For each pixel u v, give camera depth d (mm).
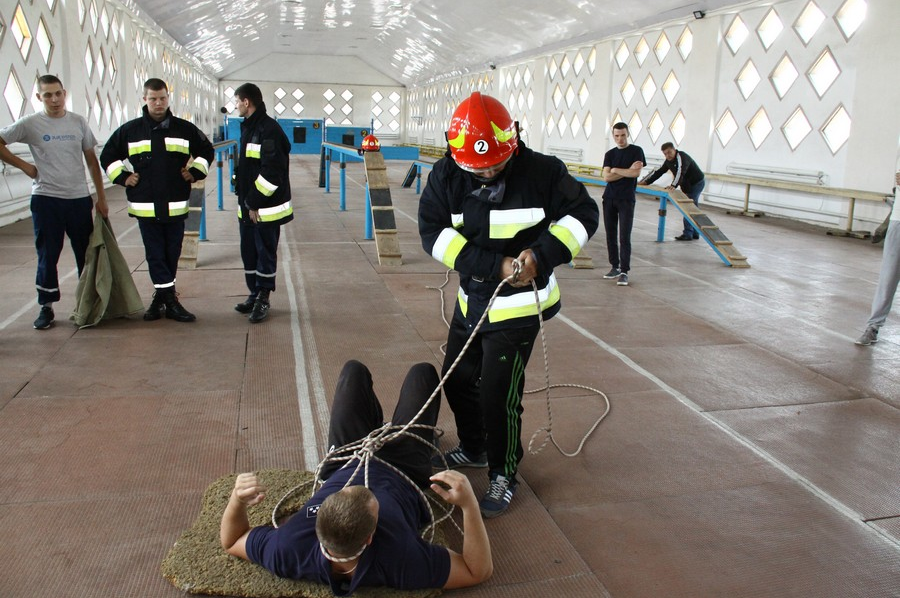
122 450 3227
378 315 5680
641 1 15539
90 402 3750
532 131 23703
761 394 4223
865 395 4242
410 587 2195
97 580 2338
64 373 4152
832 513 2922
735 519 2861
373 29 27703
